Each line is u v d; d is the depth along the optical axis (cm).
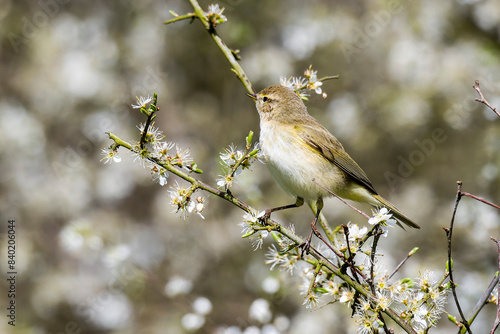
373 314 514
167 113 1375
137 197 1353
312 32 1352
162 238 1291
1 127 1298
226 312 1190
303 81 721
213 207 1307
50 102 1333
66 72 1331
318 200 735
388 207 750
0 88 1341
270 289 854
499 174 1263
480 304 504
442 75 1333
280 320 881
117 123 1340
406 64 1346
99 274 1213
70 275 1217
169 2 1421
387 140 1363
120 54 1388
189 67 1427
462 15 1405
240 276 1241
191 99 1409
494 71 1322
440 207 1273
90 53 1373
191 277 1241
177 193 530
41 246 1248
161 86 1384
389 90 1364
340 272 527
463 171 1324
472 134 1341
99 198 1320
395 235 1224
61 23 1379
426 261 1158
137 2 1423
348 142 1361
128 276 1041
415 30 1383
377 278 529
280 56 1372
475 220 1202
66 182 1298
